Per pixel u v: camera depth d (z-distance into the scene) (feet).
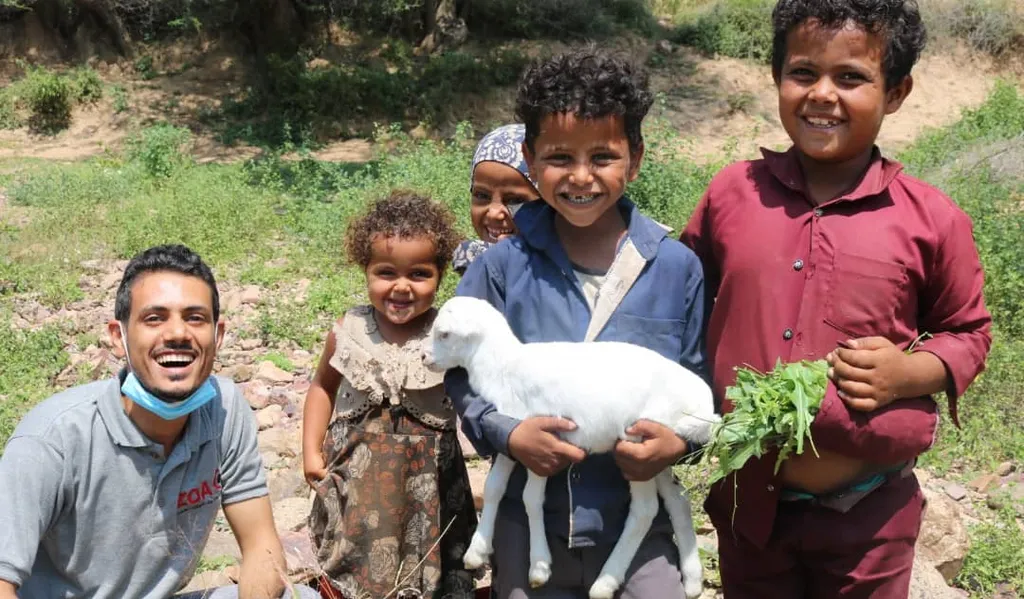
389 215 12.17
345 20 84.02
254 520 11.34
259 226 38.65
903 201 9.86
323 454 13.00
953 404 9.85
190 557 10.88
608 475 9.91
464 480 12.91
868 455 9.50
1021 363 23.73
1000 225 30.76
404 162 41.39
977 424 21.20
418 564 12.40
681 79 81.56
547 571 9.75
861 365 9.16
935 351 9.60
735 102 78.23
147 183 47.91
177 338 9.89
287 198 43.27
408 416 12.41
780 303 9.87
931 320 10.17
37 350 25.11
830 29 9.49
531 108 9.82
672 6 94.12
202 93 77.51
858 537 10.04
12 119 74.02
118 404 10.23
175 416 10.13
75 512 10.25
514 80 78.43
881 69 9.61
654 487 9.78
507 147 13.51
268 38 80.94
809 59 9.66
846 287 9.66
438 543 12.41
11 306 29.58
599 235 10.37
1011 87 64.49
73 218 39.06
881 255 9.62
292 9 81.76
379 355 12.43
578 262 10.36
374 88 75.15
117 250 35.60
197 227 37.40
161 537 10.61
